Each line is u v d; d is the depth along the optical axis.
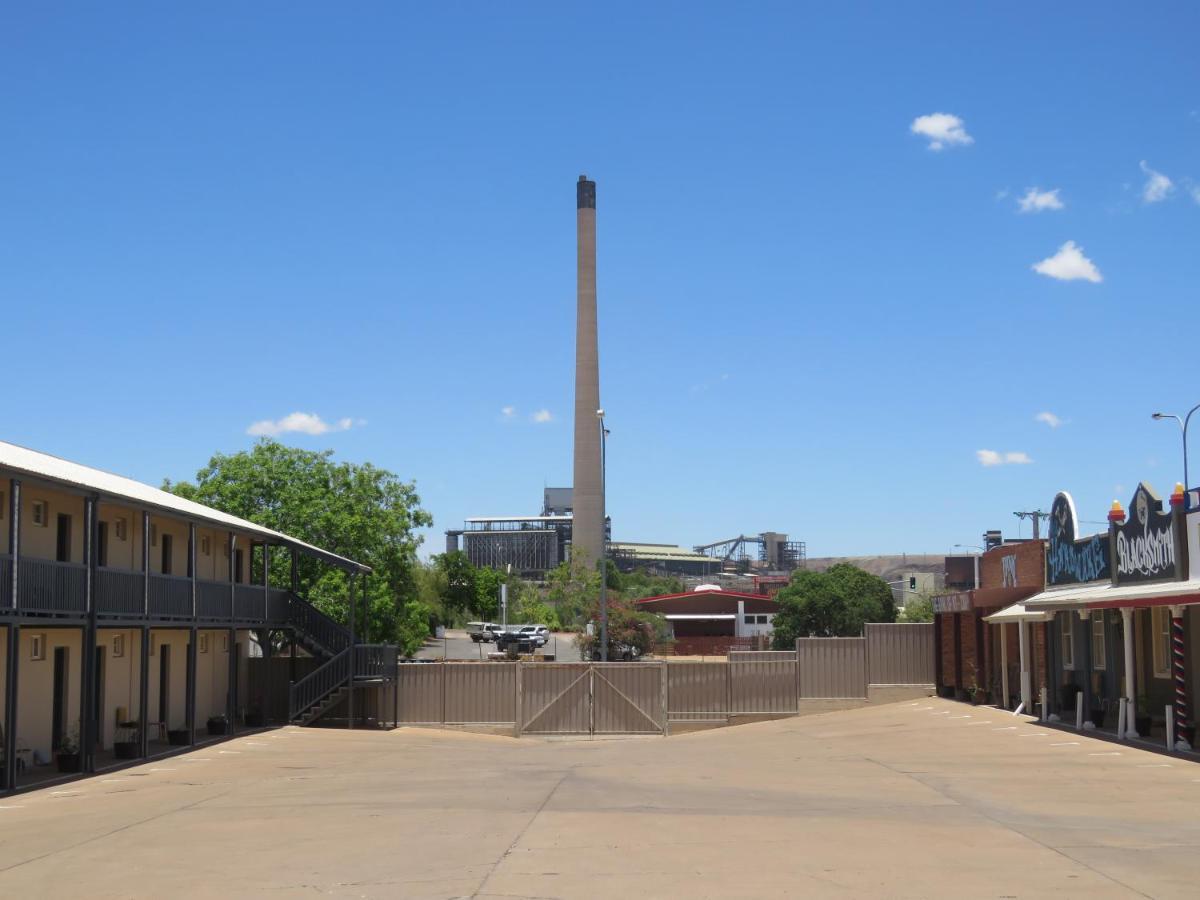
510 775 23.12
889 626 41.44
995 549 40.25
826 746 28.95
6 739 21.88
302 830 15.37
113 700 31.14
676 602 110.38
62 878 12.48
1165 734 25.89
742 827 14.93
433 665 40.00
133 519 32.59
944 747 26.48
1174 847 13.12
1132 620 26.75
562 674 39.81
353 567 38.75
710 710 40.34
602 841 13.87
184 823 16.62
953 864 12.16
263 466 53.12
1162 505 26.39
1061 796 17.70
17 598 22.02
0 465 21.19
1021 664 33.47
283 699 40.16
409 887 11.32
